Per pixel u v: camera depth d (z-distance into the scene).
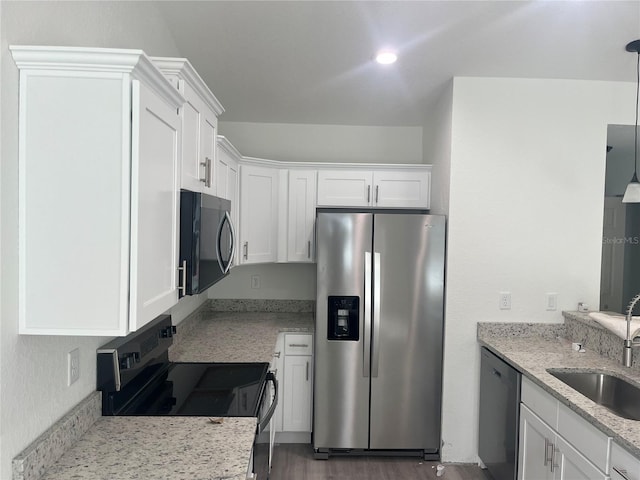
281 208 3.42
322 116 3.57
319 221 2.93
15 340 1.11
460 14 1.96
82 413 1.43
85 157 1.12
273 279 3.79
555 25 2.06
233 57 2.46
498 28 2.09
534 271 2.86
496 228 2.85
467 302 2.87
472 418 2.90
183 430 1.50
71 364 1.39
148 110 1.21
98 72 1.11
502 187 2.84
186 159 1.65
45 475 1.19
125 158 1.12
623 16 1.96
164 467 1.25
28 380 1.16
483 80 2.79
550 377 2.07
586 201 2.84
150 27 1.92
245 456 1.32
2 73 1.04
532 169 2.83
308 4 1.90
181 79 1.58
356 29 2.12
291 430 3.15
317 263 2.94
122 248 1.13
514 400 2.35
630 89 2.83
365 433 2.95
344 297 2.93
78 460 1.28
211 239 1.79
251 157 3.41
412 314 2.92
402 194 3.41
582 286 2.86
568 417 1.87
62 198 1.12
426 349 2.93
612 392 2.16
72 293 1.13
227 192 2.66
